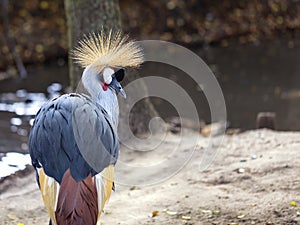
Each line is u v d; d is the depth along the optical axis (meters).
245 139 12.88
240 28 26.91
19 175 11.52
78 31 12.73
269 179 10.44
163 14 26.06
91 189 7.04
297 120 16.86
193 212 9.46
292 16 28.14
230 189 10.28
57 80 21.05
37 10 24.36
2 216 9.61
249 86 20.16
